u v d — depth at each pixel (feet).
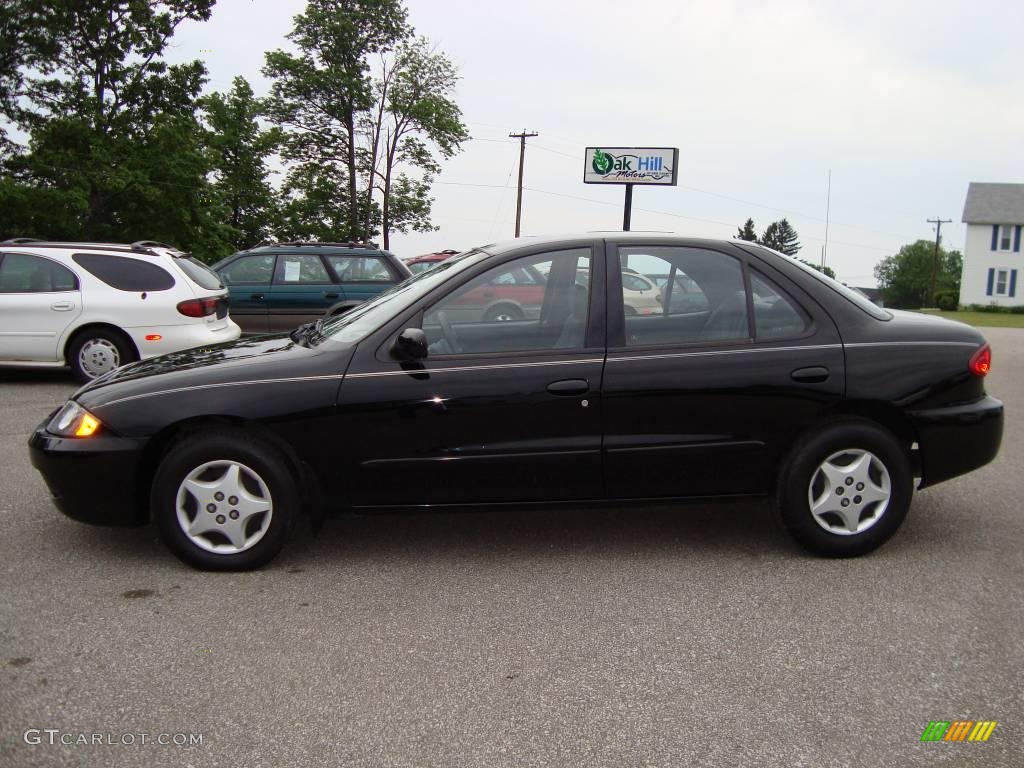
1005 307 197.88
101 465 13.42
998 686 10.18
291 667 10.57
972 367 14.28
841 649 11.12
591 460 13.75
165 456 13.76
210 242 111.86
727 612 12.26
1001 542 15.28
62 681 10.17
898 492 14.11
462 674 10.43
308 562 14.25
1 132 102.68
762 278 14.37
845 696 9.94
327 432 13.44
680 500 14.23
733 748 8.89
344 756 8.71
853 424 13.97
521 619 12.02
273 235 155.33
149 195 100.73
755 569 13.96
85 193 97.71
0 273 30.94
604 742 8.98
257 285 41.34
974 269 205.87
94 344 30.99
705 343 13.98
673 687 10.13
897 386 13.94
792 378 13.82
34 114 102.17
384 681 10.25
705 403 13.76
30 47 101.30
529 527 16.15
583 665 10.67
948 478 14.46
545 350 13.83
